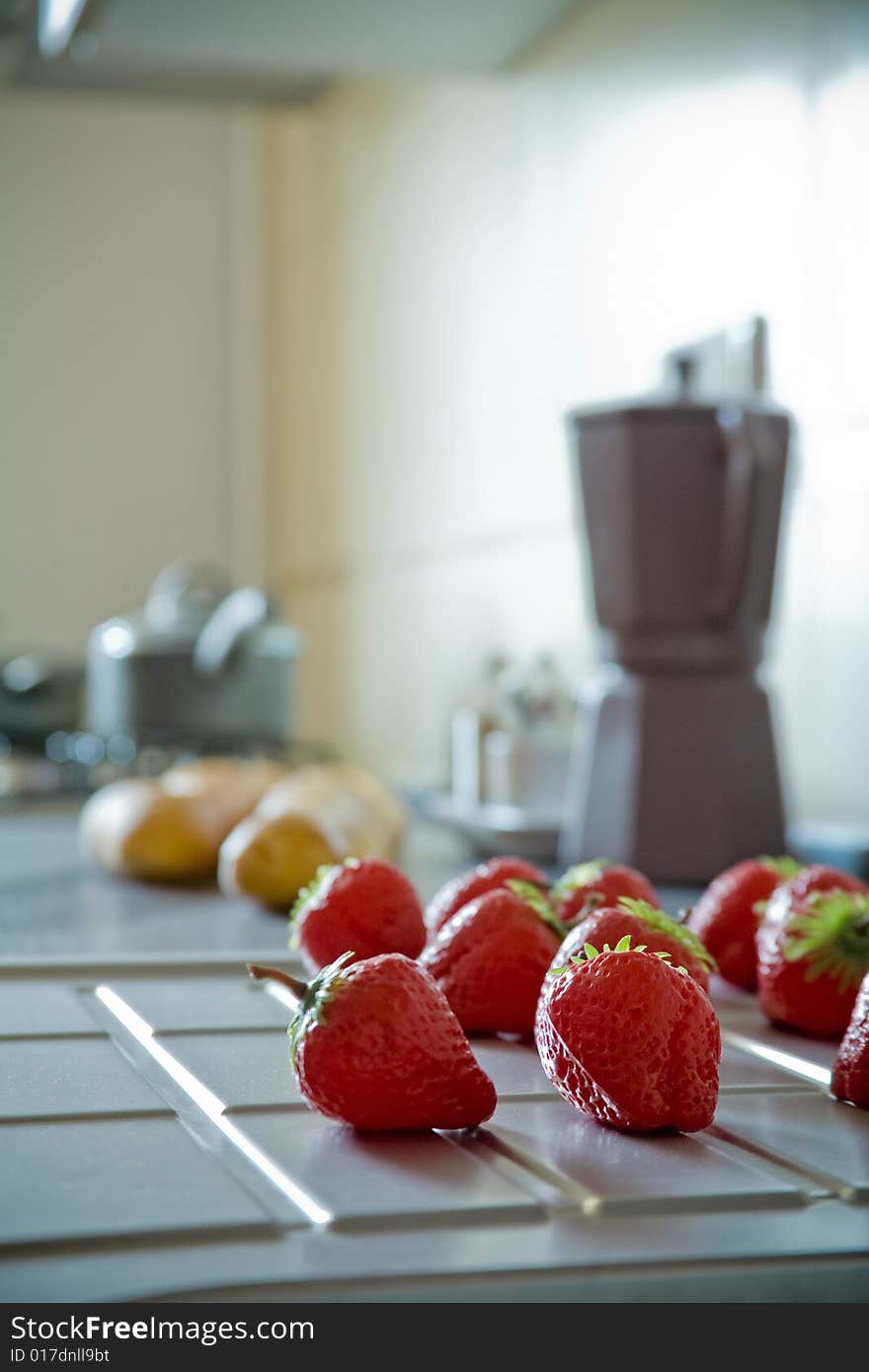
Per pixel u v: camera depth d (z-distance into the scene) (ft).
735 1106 1.69
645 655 3.65
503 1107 1.66
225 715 6.42
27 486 10.05
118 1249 1.21
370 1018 1.50
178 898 3.54
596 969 1.55
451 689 7.05
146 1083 1.78
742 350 3.89
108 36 5.25
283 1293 1.12
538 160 6.03
